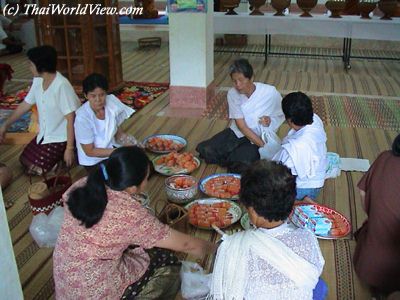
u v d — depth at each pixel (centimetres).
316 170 268
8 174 321
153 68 677
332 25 638
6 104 504
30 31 777
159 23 909
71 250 167
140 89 562
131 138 335
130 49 811
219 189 296
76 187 164
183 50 473
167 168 332
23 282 228
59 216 256
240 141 337
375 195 197
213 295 148
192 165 333
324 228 254
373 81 602
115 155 163
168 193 286
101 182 159
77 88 540
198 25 461
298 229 148
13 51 767
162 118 459
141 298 190
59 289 174
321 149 266
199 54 471
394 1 620
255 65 695
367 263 208
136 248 192
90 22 518
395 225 193
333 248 250
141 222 166
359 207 294
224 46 817
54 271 175
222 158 342
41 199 255
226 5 664
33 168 331
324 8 791
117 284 177
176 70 483
